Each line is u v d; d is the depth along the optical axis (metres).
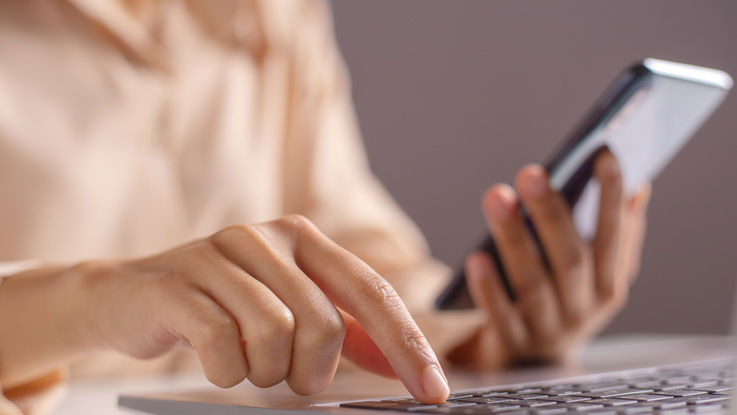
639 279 2.18
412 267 1.05
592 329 0.87
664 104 0.66
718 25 2.15
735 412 0.30
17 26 0.87
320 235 0.44
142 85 0.95
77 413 0.49
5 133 0.83
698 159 2.19
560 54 2.10
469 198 2.06
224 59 1.08
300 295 0.40
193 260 0.42
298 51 1.21
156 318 0.41
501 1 2.07
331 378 0.40
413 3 2.00
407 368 0.39
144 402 0.44
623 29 2.12
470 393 0.43
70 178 0.87
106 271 0.47
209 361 0.39
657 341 1.23
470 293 0.82
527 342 0.84
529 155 2.09
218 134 1.04
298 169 1.20
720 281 2.19
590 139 0.68
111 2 0.94
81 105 0.89
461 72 2.04
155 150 0.97
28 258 0.84
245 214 1.06
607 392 0.41
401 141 1.99
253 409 0.38
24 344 0.49
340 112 1.31
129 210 0.94
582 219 0.76
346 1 1.92
